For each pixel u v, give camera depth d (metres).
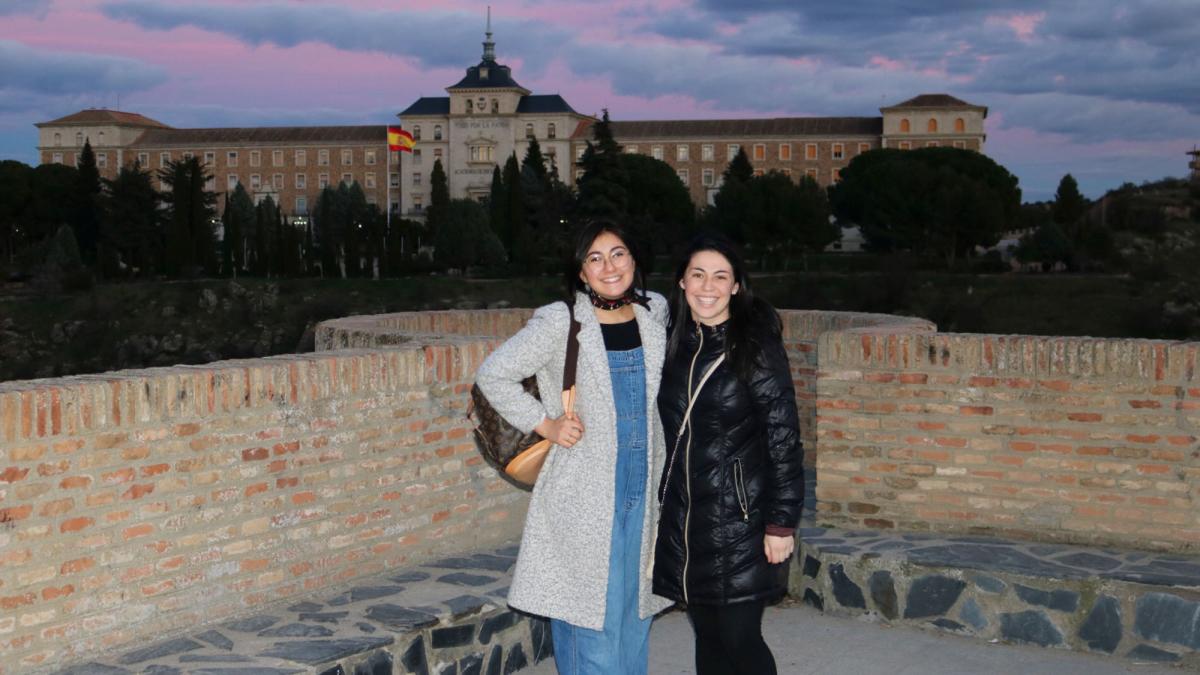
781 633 5.60
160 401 4.40
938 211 73.38
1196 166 69.88
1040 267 66.81
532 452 3.81
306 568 5.03
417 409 5.51
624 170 78.69
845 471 6.32
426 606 4.89
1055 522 5.86
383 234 89.00
